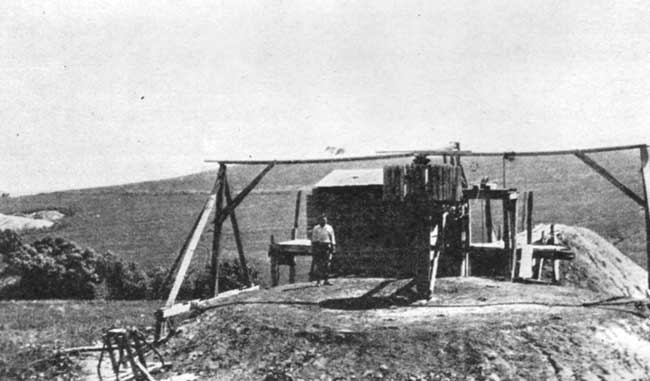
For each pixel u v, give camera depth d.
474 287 16.72
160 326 14.23
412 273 19.95
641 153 15.31
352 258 20.91
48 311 19.69
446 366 10.98
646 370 11.25
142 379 11.52
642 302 14.26
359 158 15.93
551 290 16.36
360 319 13.13
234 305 15.28
